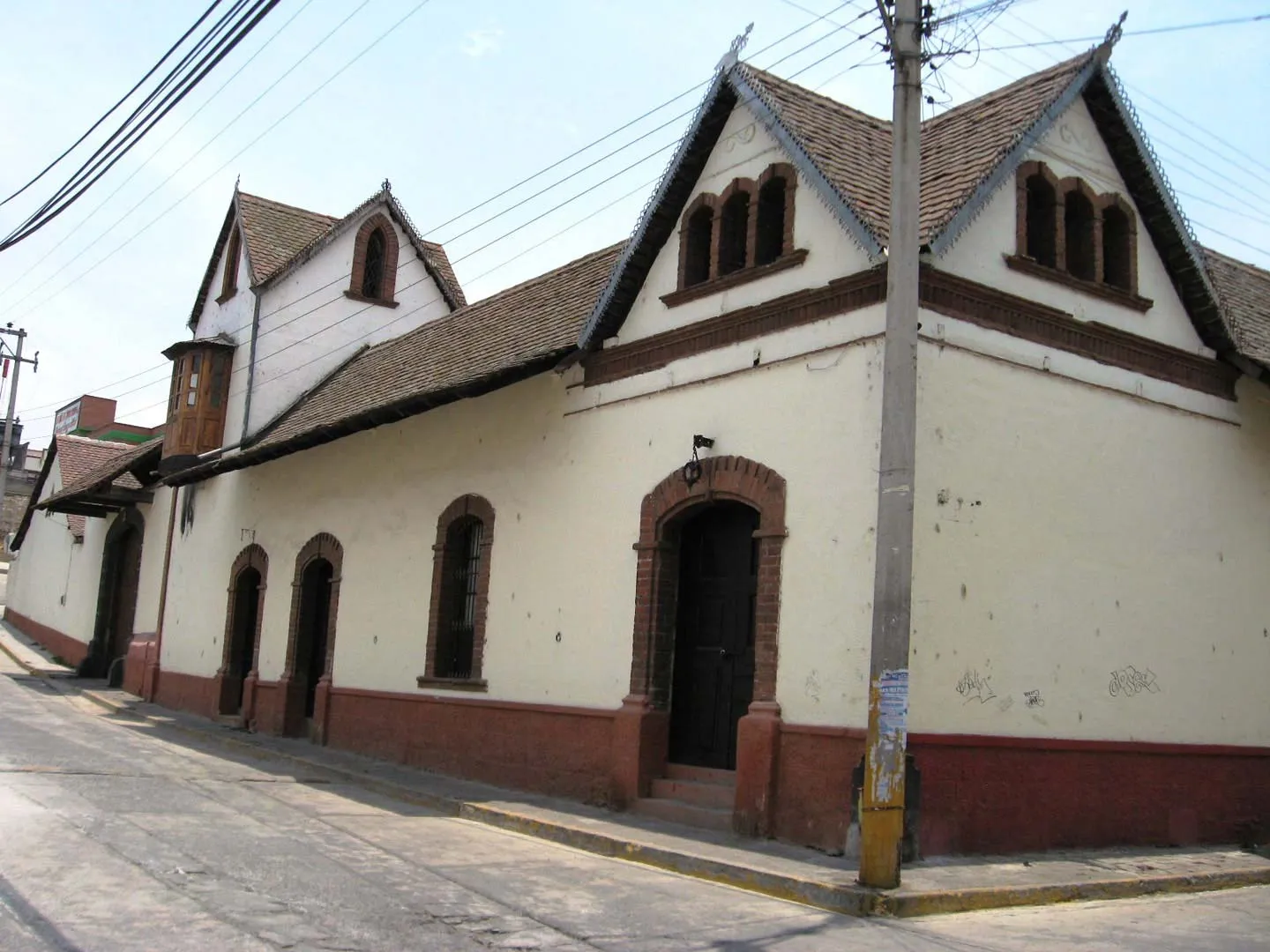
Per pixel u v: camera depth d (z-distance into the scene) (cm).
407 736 1672
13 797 1088
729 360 1238
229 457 2064
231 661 2233
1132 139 1277
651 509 1306
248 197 2461
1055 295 1202
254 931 680
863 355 1088
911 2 962
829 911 859
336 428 1736
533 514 1508
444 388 1481
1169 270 1334
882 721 892
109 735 1839
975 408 1113
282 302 2305
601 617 1362
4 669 3072
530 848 1090
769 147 1237
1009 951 750
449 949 678
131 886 768
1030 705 1123
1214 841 1281
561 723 1390
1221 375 1378
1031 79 1269
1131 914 912
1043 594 1150
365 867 905
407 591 1744
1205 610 1316
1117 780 1193
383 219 2452
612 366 1409
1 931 646
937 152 1251
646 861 1029
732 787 1182
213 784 1352
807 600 1099
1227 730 1318
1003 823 1080
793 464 1140
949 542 1074
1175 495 1302
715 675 1262
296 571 2055
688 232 1330
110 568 3039
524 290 1855
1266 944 817
